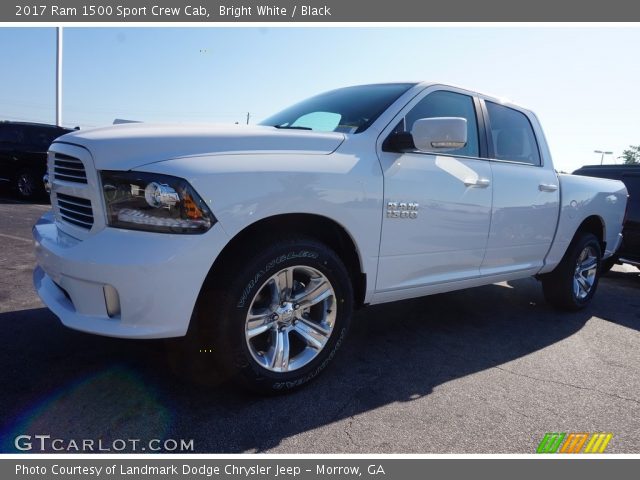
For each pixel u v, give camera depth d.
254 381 2.39
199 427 2.22
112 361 2.82
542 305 4.92
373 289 2.87
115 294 2.11
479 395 2.72
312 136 2.61
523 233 3.84
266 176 2.29
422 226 3.01
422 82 3.29
